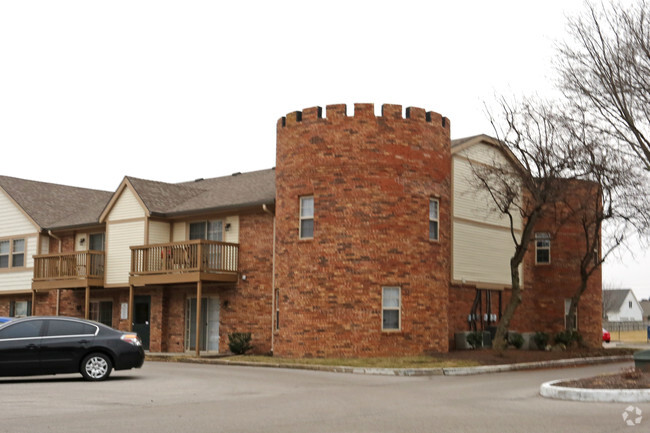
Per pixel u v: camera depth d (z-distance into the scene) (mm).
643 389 13789
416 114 26297
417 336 25469
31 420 11156
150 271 29984
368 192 25312
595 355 28188
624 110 23953
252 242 29531
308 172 25922
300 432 10094
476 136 30828
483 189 29875
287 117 26859
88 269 32562
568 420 11102
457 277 29047
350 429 10359
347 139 25547
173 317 31641
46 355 17141
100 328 17875
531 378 19578
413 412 12227
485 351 26219
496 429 10312
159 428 10391
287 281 26078
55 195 40188
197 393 15141
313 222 25812
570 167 26594
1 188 38750
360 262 25047
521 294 32688
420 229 25938
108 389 15695
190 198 33594
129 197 32469
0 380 17922
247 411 12297
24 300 38031
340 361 23250
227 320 29875
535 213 26984
